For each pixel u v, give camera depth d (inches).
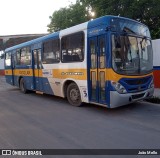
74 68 362.9
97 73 320.8
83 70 344.2
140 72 329.1
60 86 402.9
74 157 186.9
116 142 215.6
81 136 234.7
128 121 284.4
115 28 306.8
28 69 523.8
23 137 237.3
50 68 429.1
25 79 549.6
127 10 818.8
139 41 335.6
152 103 386.6
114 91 300.8
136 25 335.6
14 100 468.1
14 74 617.0
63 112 340.5
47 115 326.3
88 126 267.7
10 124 286.4
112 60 300.2
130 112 329.1
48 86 443.2
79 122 285.1
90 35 329.1
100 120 291.6
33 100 458.9
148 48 352.2
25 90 561.0
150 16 824.9
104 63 307.7
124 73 308.2
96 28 319.0
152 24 875.4
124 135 234.1
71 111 344.8
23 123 289.3
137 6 797.2
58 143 217.6
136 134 236.4
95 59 323.0
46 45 438.3
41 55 457.7
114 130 250.7
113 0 816.3
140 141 216.8
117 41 306.7
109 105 303.9
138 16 844.6
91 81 333.1
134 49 326.3
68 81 385.7
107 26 301.4
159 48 520.4
